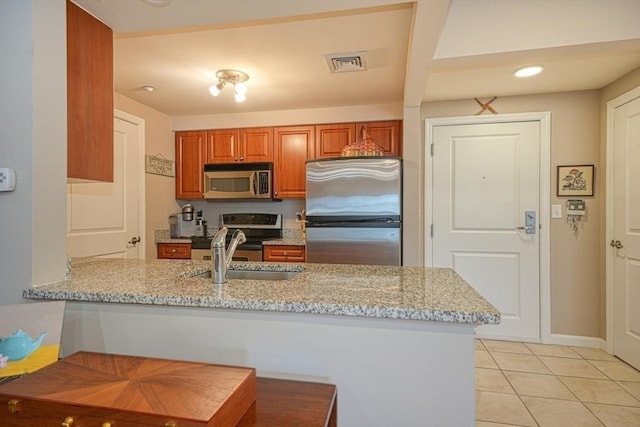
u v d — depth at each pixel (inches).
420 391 42.8
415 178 113.7
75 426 29.5
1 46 52.6
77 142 60.7
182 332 48.8
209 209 166.2
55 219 55.2
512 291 124.7
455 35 77.1
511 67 98.7
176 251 142.6
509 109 124.1
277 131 148.8
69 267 58.7
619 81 106.4
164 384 32.8
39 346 45.7
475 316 39.5
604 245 113.3
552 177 120.6
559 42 72.8
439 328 42.1
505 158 125.0
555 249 120.6
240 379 34.0
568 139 119.1
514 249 124.5
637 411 80.7
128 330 50.3
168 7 60.9
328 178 117.0
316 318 45.1
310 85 115.6
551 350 115.6
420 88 96.7
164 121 149.6
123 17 64.1
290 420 34.2
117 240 121.7
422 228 131.5
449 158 129.3
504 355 112.0
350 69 102.3
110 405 29.4
